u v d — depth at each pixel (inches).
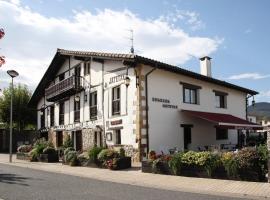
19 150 1043.9
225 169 527.2
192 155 568.4
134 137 829.2
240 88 1170.6
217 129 1066.7
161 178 560.1
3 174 623.5
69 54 1058.1
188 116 956.6
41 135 1382.9
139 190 454.9
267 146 502.0
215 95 1092.5
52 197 392.5
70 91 1083.3
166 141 876.6
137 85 829.2
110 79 928.9
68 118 1151.0
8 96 1610.5
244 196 409.7
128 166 707.4
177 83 933.8
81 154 791.7
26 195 403.9
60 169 717.9
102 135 947.3
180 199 389.1
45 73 1266.0
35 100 1440.7
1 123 1646.2
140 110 820.6
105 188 467.8
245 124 970.1
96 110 983.6
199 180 526.9
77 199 382.6
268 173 486.3
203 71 1189.1
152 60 822.5
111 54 873.5
